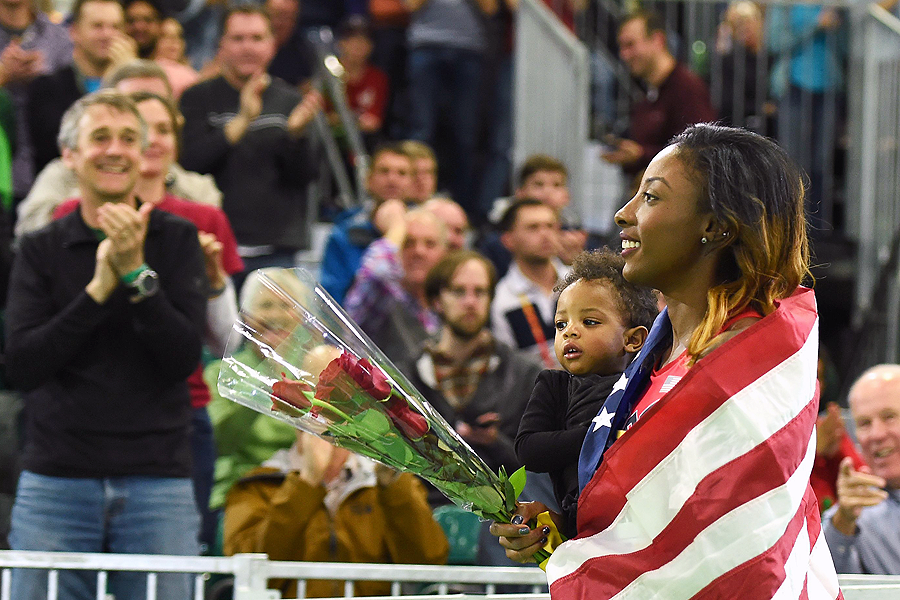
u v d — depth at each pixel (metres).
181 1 12.66
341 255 9.76
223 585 6.61
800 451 3.09
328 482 6.49
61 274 6.09
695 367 3.07
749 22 12.98
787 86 13.05
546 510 3.57
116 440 5.88
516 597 4.45
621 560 3.10
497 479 3.59
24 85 9.88
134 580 5.77
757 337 3.09
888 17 12.97
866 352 11.78
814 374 3.16
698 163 3.18
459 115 12.91
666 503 3.07
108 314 5.84
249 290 3.93
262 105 10.02
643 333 3.71
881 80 12.98
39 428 5.91
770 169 3.17
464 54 12.80
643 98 11.99
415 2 12.95
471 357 7.38
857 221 13.05
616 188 13.20
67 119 6.32
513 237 9.19
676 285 3.25
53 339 5.76
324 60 13.45
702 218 3.17
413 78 12.94
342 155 13.41
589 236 12.41
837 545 6.36
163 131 7.57
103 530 5.87
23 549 5.77
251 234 9.75
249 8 9.90
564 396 3.71
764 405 3.05
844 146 13.19
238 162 9.75
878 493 6.24
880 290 11.87
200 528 6.93
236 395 3.50
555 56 12.76
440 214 9.95
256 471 6.91
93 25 9.75
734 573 3.00
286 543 6.36
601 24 13.61
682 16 13.35
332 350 3.46
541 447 3.58
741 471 3.02
